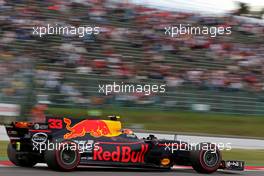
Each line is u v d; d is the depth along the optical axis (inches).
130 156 1220.5
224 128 2672.2
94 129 1197.1
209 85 2997.0
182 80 2945.4
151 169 1332.4
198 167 1290.6
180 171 1342.3
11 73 2229.3
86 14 3120.1
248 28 3779.5
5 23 2723.9
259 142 2600.9
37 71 2402.8
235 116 2918.3
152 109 2696.9
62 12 3031.5
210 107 2886.3
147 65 2965.1
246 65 3331.7
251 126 2829.7
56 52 2716.5
